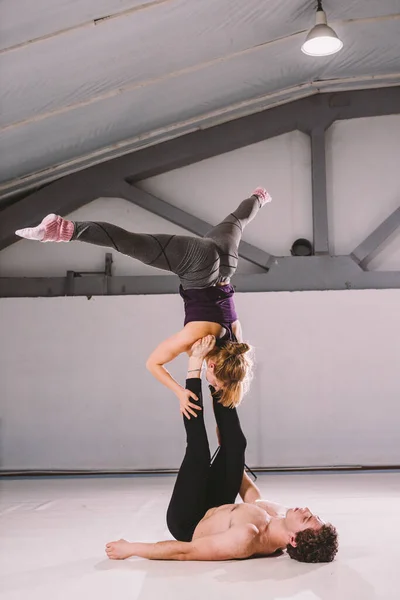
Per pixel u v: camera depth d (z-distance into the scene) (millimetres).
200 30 5594
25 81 5371
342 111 7656
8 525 4133
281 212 7770
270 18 5801
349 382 7211
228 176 7859
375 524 3939
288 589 2578
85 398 7348
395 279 7434
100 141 7156
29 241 7863
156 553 3055
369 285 7434
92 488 6055
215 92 6922
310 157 7832
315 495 5195
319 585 2629
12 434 7316
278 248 7711
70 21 4727
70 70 5449
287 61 6766
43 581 2770
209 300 3398
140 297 7484
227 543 2992
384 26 6352
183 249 3197
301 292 7367
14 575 2873
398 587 2594
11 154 6633
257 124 7672
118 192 7637
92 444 7273
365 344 7258
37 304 7516
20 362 7438
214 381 3365
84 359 7410
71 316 7488
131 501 5168
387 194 7730
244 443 3385
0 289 7660
